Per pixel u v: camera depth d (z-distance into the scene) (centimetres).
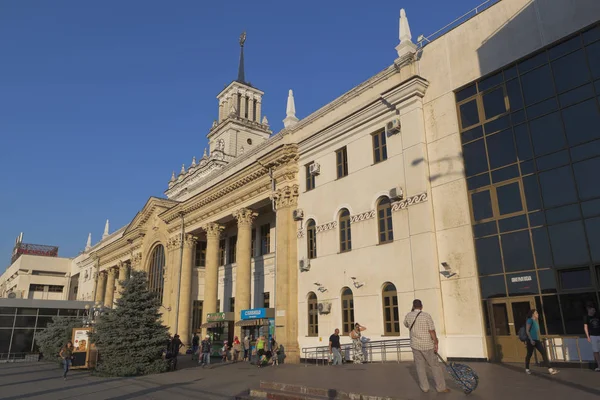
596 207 1396
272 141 2930
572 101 1509
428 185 1878
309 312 2364
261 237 3322
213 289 3322
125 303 2172
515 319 1534
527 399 806
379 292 1991
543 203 1528
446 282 1750
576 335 1374
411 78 1955
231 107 6750
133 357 2056
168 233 4066
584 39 1510
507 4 1750
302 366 2030
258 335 2691
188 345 3541
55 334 3091
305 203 2525
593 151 1431
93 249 6550
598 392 855
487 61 1780
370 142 2197
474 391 921
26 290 7238
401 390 974
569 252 1437
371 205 2116
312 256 2431
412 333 945
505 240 1609
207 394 1358
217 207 3331
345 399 991
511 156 1648
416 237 1853
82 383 1814
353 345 1906
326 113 2544
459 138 1823
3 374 2302
